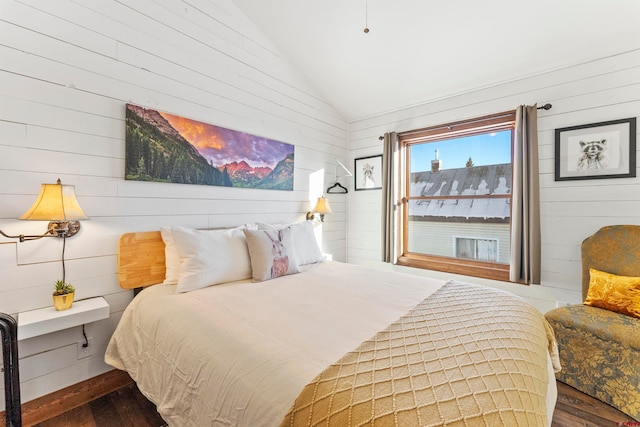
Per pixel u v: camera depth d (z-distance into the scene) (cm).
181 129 220
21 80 155
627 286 186
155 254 203
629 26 201
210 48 240
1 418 148
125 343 165
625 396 163
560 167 241
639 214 212
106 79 184
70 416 161
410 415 69
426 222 339
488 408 71
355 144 385
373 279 205
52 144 165
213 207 243
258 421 85
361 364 91
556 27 213
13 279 154
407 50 264
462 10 217
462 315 132
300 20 258
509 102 268
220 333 120
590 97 229
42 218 144
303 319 132
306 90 331
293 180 316
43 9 161
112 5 186
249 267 208
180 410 118
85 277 178
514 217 254
